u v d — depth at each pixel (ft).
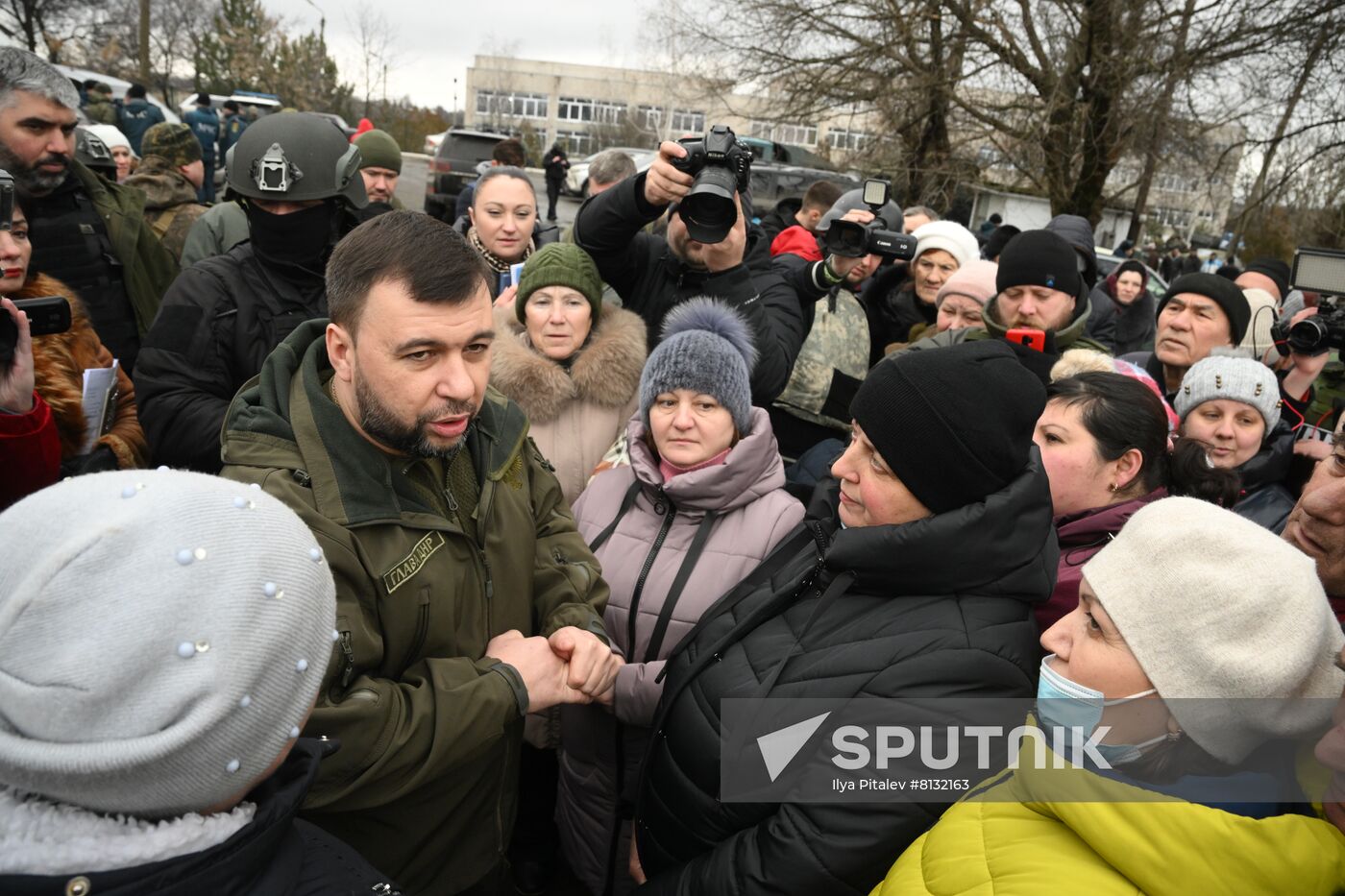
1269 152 39.68
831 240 9.03
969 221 47.57
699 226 7.45
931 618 4.39
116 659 2.37
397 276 4.09
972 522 4.35
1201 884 2.93
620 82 188.34
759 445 6.29
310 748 3.15
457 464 5.00
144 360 7.22
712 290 8.23
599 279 8.20
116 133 19.34
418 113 127.13
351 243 4.26
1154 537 3.57
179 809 2.63
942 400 4.38
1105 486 5.73
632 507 6.63
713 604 5.75
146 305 9.80
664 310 8.84
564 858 7.66
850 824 4.17
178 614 2.45
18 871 2.41
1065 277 8.81
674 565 6.22
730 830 4.66
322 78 105.50
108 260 9.38
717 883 4.40
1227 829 2.95
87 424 6.67
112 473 2.72
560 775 6.93
